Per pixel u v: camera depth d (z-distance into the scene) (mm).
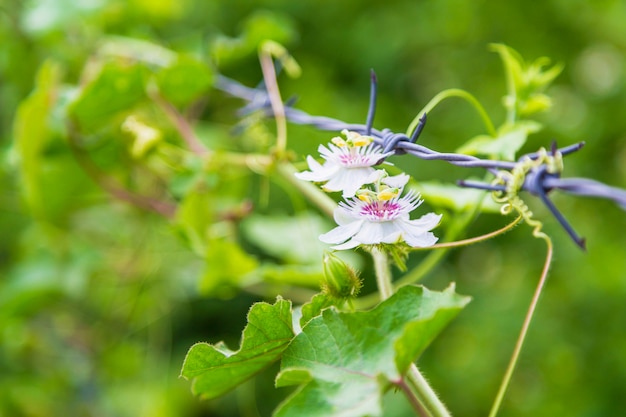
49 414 878
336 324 409
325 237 409
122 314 884
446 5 1182
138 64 611
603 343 1064
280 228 728
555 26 1232
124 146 670
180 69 618
